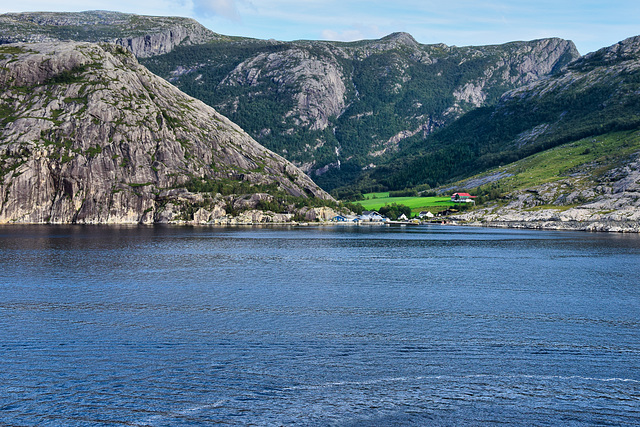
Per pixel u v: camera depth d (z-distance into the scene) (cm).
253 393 4572
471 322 6831
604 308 7681
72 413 4191
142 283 9575
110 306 7569
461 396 4572
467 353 5600
